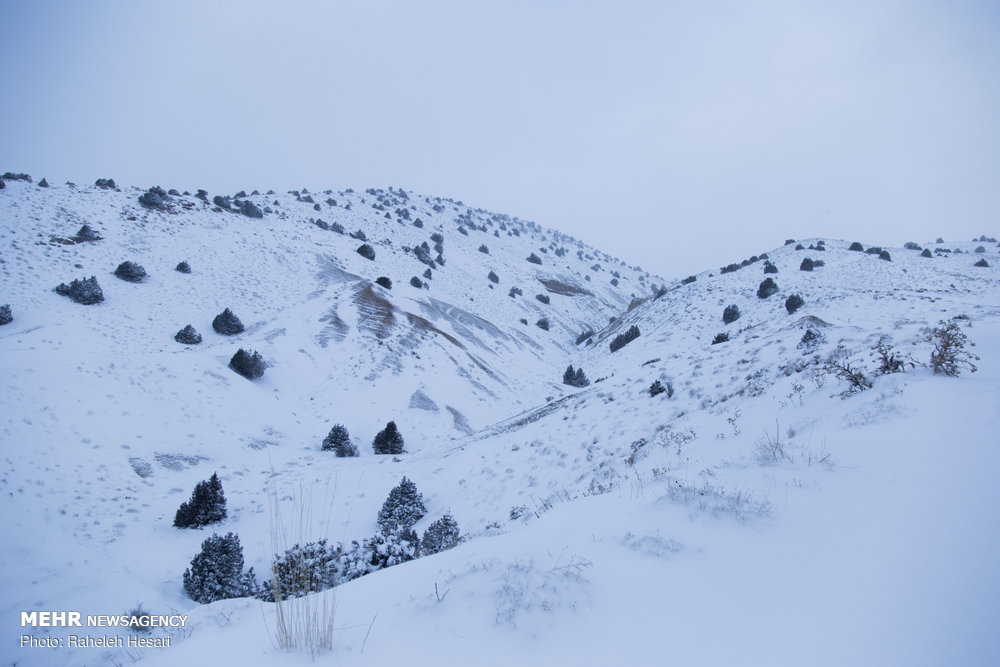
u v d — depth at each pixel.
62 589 8.70
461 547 4.82
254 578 9.72
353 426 22.98
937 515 3.41
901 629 2.42
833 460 4.97
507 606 3.00
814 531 3.56
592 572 3.40
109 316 23.70
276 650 2.77
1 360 15.84
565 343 54.38
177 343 24.12
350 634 2.92
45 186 34.78
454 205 114.56
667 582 3.17
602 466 10.74
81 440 14.33
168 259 31.72
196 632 4.32
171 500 13.76
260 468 17.25
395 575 4.13
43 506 11.50
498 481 13.29
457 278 59.28
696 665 2.35
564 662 2.46
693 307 38.09
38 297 22.83
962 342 6.95
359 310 33.88
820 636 2.47
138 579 9.58
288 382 24.70
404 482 13.35
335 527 12.89
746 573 3.16
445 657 2.56
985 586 2.59
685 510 4.33
